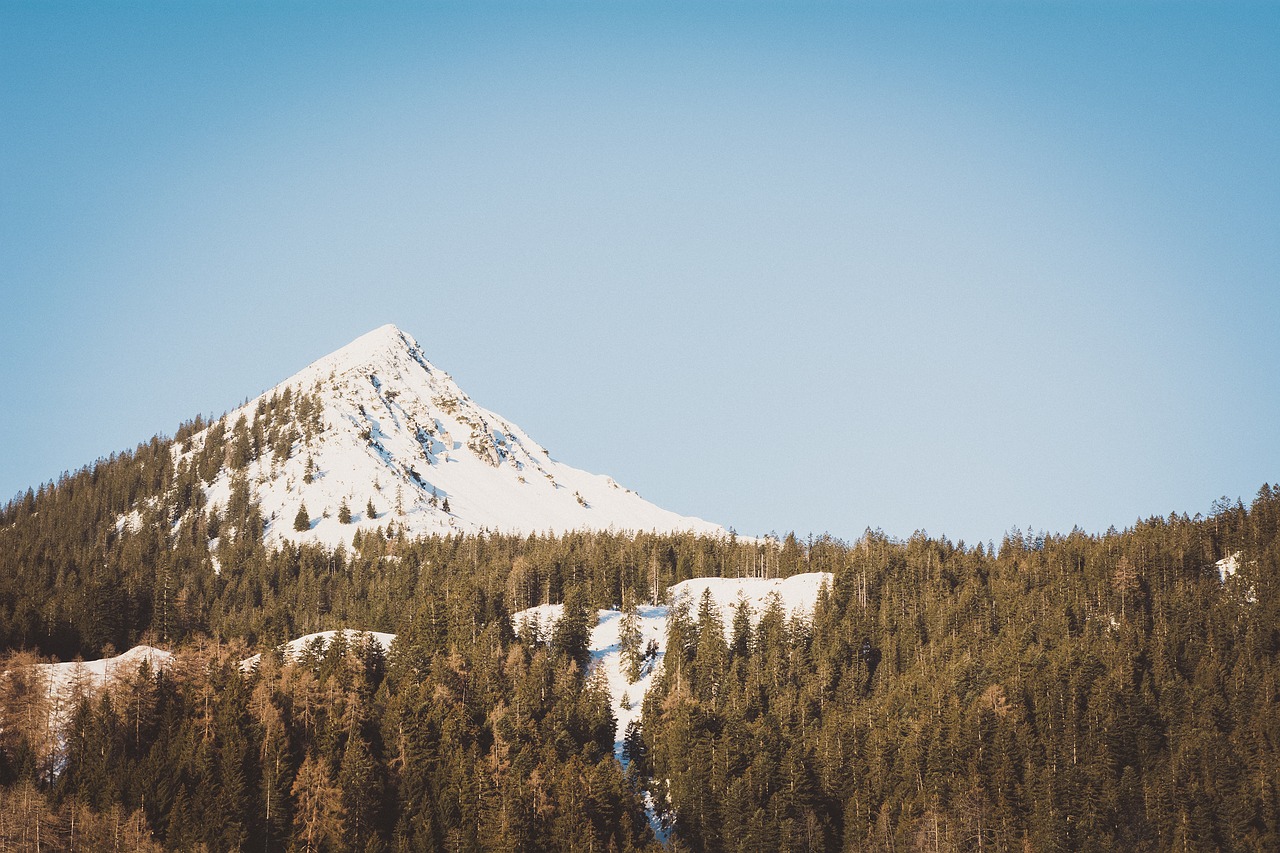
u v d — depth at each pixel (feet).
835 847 496.64
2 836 422.41
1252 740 539.70
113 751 492.13
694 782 508.94
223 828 451.12
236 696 515.09
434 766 502.79
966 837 477.77
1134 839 483.51
